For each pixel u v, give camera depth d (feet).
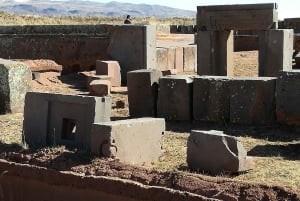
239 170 27.66
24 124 33.73
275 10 56.08
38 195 29.60
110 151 28.50
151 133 31.19
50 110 32.78
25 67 46.70
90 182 27.40
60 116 32.32
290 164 29.76
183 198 24.49
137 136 30.14
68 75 65.77
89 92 54.90
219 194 24.11
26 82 46.83
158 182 25.95
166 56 70.90
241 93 38.91
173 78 41.29
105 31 72.79
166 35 93.45
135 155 30.12
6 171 30.76
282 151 32.83
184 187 25.13
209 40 59.57
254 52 86.48
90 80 58.59
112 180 26.71
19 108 46.37
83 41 74.02
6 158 31.45
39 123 33.04
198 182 25.16
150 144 31.14
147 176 26.50
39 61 65.92
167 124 40.83
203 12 59.52
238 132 37.68
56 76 64.54
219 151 28.02
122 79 64.54
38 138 33.06
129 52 64.18
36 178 29.60
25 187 30.12
